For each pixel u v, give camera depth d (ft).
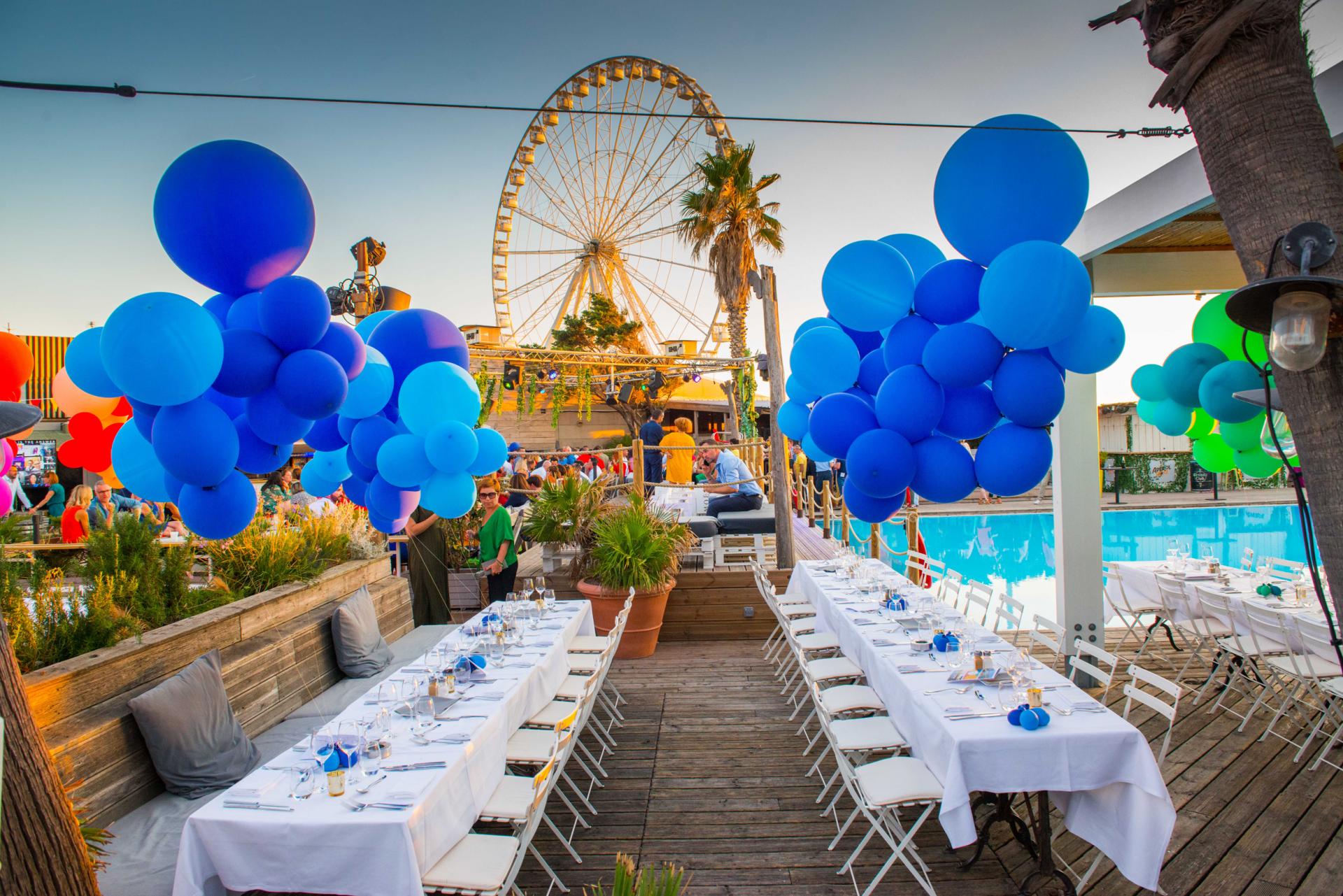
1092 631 17.56
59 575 12.65
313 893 7.82
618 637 14.78
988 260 9.60
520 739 11.70
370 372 10.48
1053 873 9.72
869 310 10.23
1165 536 42.91
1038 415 9.34
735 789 12.81
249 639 13.38
